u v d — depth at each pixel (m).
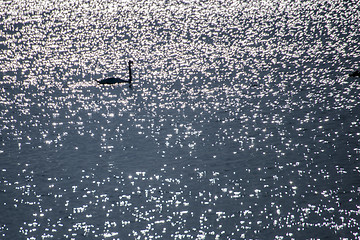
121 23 173.88
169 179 49.34
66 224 41.81
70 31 157.12
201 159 54.00
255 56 107.44
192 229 40.38
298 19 159.25
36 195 46.88
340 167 49.66
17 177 51.00
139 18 185.25
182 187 47.53
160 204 44.50
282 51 110.31
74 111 73.75
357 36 121.00
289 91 78.06
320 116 65.25
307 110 68.12
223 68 98.25
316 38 123.12
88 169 52.56
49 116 71.69
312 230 39.28
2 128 66.69
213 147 57.31
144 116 70.50
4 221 42.47
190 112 71.25
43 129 66.06
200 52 116.62
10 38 144.12
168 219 42.00
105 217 42.72
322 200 43.53
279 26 148.12
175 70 99.06
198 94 80.38
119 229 40.84
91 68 103.75
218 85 85.31
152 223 41.53
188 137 61.19
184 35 143.25
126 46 129.12
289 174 48.91
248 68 96.50
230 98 76.88
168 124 66.56
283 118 65.69
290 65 95.88
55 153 57.38
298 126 62.25
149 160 54.41
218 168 51.38
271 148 55.81
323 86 79.19
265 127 62.84
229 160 53.28
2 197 46.59
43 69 103.00
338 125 61.44
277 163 51.66
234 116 68.12
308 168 50.00
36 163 54.50
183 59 109.56
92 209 44.06
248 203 43.91
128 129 65.25
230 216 41.94
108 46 129.88
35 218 42.84
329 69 90.06
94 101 78.88
